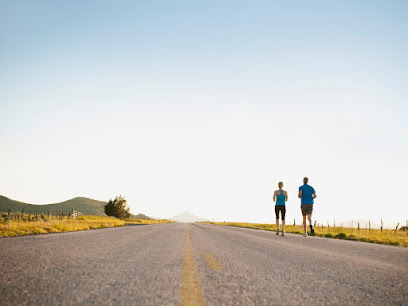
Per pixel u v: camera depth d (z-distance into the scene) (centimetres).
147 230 1255
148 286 240
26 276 269
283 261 407
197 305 190
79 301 196
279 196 1145
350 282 284
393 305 213
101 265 335
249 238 867
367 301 221
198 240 738
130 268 320
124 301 197
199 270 319
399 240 909
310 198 1141
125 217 6956
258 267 351
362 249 626
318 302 212
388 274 335
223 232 1218
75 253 434
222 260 399
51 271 295
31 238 732
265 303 204
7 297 201
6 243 586
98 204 18338
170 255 438
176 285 246
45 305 186
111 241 648
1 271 289
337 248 625
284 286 257
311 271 335
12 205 14862
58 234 924
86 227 1519
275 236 1025
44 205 16375
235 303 200
